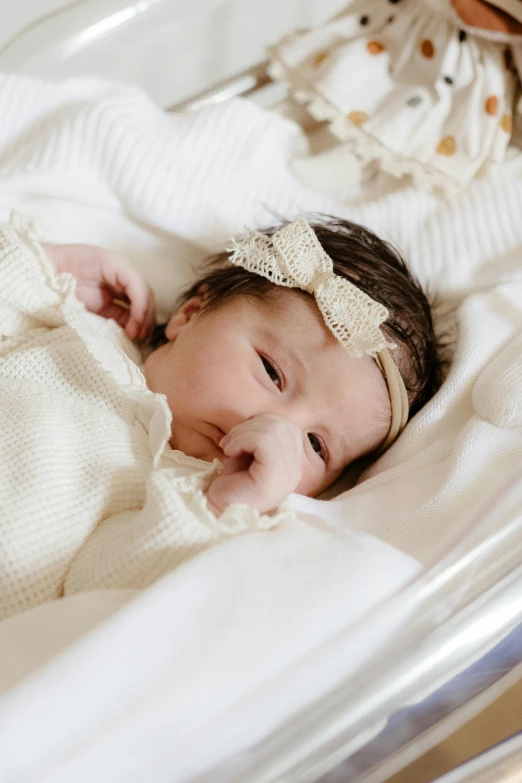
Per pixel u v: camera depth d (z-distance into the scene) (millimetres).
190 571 580
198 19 1438
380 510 846
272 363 881
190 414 870
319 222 1133
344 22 1280
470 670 615
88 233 1124
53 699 493
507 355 939
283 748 530
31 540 674
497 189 1160
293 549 634
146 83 1453
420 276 1118
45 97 1138
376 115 1208
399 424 951
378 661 570
